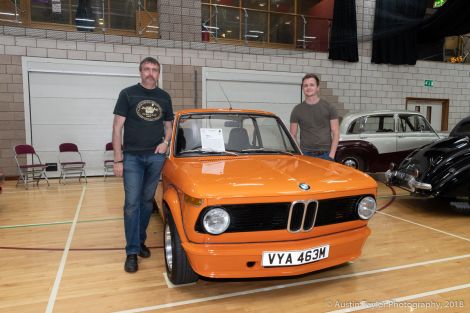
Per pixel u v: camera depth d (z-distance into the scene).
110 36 8.60
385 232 4.49
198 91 9.39
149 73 3.15
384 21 10.52
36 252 3.83
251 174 2.76
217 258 2.44
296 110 4.23
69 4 8.80
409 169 5.44
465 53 12.37
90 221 5.07
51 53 8.22
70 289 2.95
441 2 10.17
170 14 9.09
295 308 2.65
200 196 2.39
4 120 8.05
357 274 3.24
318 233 2.69
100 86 8.68
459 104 12.19
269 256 2.49
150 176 3.37
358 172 3.07
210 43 9.39
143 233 3.59
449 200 6.33
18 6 8.35
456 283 3.06
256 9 10.82
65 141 8.57
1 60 7.89
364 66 10.88
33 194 6.91
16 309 2.63
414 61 11.20
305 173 2.88
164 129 3.58
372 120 7.95
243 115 3.87
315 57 10.36
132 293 2.88
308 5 12.45
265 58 9.89
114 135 3.17
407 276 3.20
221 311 2.61
